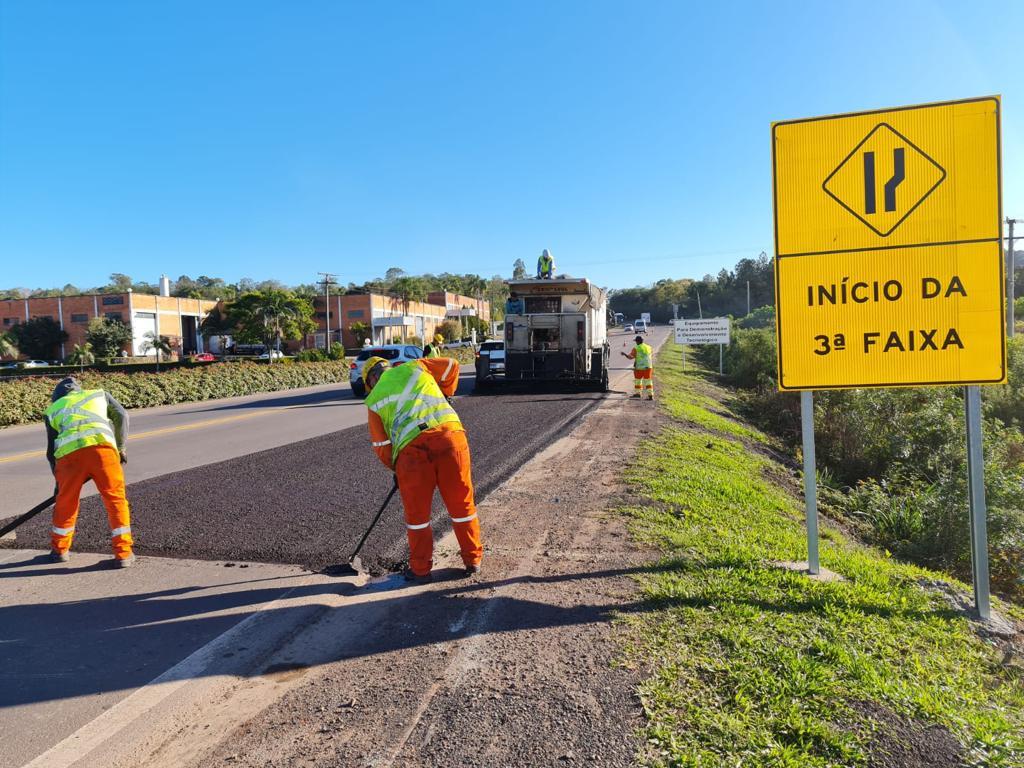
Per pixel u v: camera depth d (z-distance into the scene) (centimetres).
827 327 471
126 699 332
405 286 8612
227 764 279
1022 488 775
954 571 733
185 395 2530
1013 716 309
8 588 486
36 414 1967
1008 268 2902
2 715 320
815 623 392
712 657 349
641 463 886
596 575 477
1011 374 1697
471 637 385
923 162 447
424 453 479
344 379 3822
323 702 325
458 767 270
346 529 615
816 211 470
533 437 1144
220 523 644
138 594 472
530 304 2017
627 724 294
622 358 4309
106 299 7106
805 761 267
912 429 1239
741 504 710
